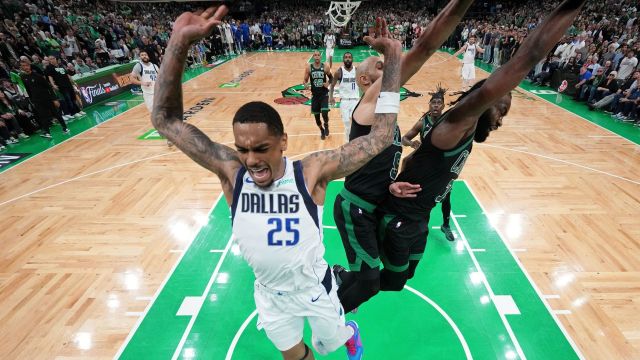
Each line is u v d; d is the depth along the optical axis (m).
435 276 3.95
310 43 24.69
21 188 6.12
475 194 5.55
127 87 13.18
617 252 4.27
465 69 11.99
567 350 3.09
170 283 3.96
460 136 2.01
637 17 14.56
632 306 3.52
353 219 2.55
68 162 7.11
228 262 4.25
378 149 1.52
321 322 1.99
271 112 1.40
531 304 3.56
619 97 8.99
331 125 8.93
